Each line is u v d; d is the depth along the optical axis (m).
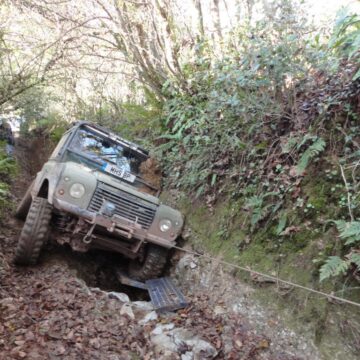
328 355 2.92
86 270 5.20
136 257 5.00
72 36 6.88
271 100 4.44
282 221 3.80
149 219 4.61
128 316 3.82
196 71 6.48
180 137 6.25
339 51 4.06
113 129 10.01
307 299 3.30
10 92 6.54
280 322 3.36
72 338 3.24
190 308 4.01
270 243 3.96
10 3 6.50
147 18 6.96
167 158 6.50
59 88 11.22
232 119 5.08
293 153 4.18
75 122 5.96
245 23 5.61
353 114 3.76
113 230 4.36
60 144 5.82
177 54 7.05
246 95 4.60
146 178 5.62
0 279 4.18
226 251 4.40
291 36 4.15
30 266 4.71
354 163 3.52
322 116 4.04
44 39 7.12
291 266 3.61
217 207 5.06
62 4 6.83
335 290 3.15
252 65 4.43
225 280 4.12
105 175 5.00
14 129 13.30
